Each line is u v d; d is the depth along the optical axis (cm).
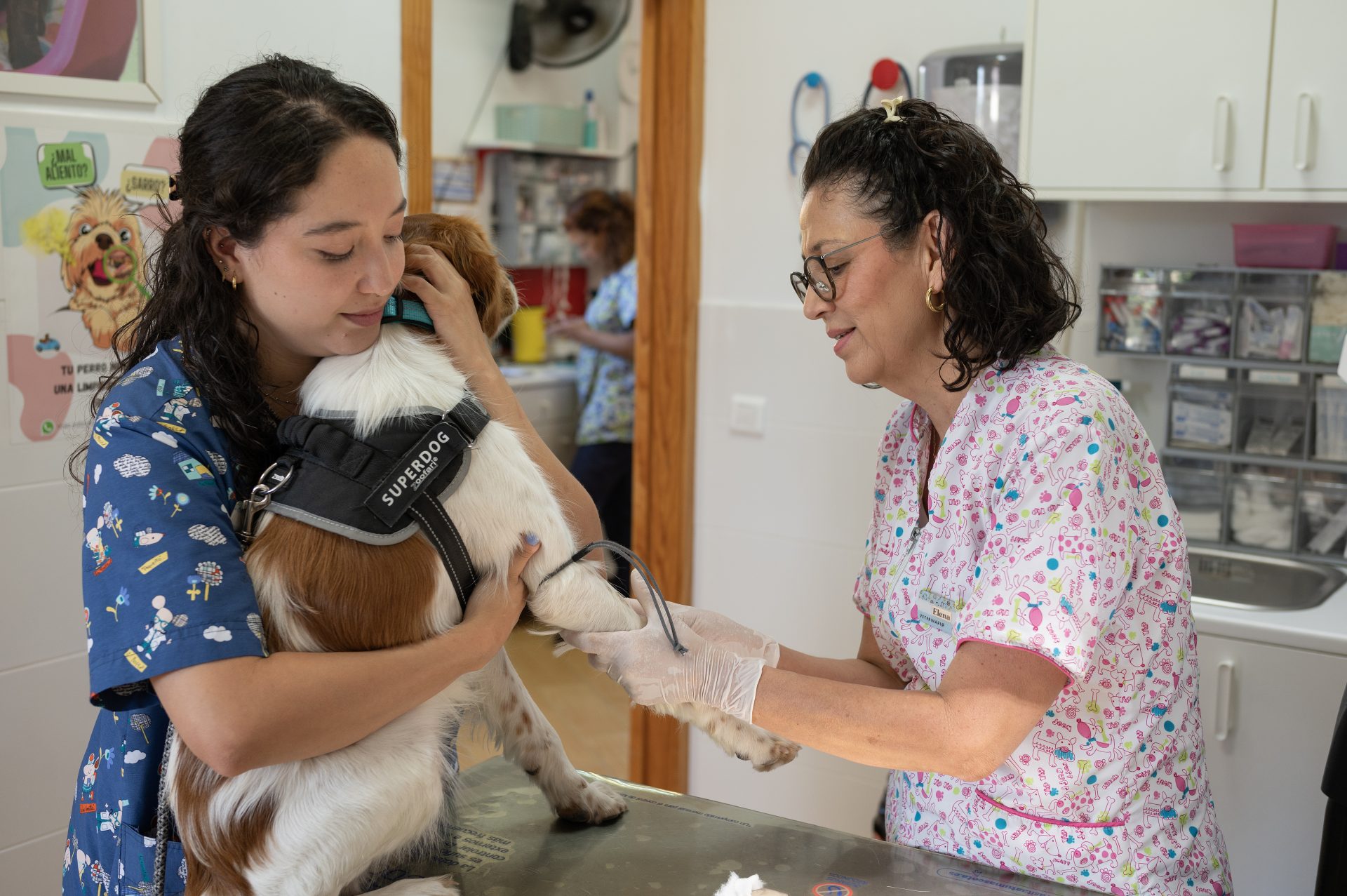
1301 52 209
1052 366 123
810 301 129
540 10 564
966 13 256
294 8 210
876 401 274
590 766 359
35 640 188
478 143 549
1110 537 113
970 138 122
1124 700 124
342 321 102
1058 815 127
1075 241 261
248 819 97
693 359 300
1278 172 215
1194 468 255
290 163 93
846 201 122
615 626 123
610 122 604
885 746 112
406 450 104
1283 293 234
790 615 294
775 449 291
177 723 90
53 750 192
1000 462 120
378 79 225
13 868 188
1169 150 224
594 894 117
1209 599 224
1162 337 250
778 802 297
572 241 592
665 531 307
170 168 197
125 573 92
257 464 108
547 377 537
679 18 286
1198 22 217
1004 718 110
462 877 121
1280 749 211
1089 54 228
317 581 99
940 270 121
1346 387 234
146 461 96
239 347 104
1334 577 235
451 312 121
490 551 110
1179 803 129
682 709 128
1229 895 135
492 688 130
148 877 107
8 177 177
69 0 180
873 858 126
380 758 101
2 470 181
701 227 296
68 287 186
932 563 130
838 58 273
